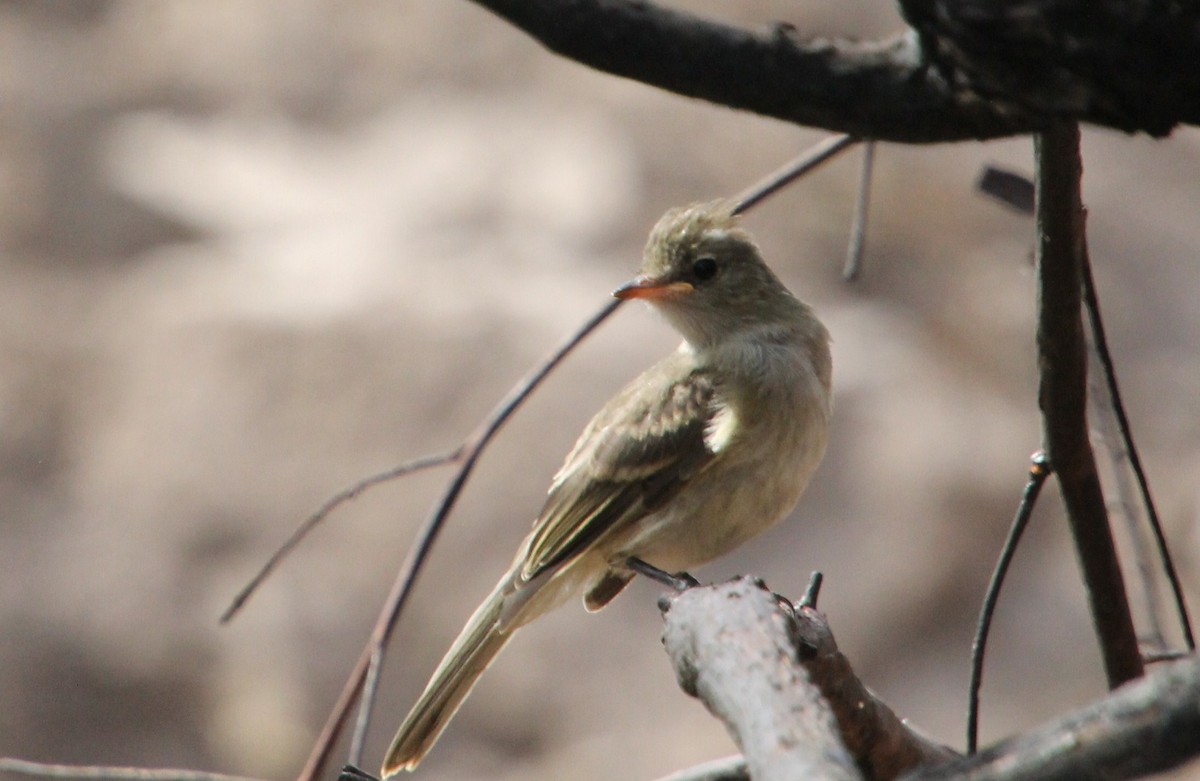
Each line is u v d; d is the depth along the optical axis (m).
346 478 14.40
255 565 14.15
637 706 13.40
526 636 13.72
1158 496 14.43
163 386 15.17
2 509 14.52
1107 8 3.29
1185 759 3.00
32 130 17.36
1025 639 13.48
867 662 13.26
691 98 3.81
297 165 17.14
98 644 13.77
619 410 8.43
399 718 13.46
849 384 14.42
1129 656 6.17
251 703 13.58
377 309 15.23
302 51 18.22
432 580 13.85
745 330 8.22
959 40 3.47
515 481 14.09
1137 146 17.88
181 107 17.84
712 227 8.35
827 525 13.75
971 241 16.17
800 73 3.66
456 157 16.78
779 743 3.67
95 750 13.39
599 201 16.09
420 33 18.28
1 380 15.29
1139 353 15.91
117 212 16.73
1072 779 3.05
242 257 16.25
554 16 3.68
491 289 15.28
